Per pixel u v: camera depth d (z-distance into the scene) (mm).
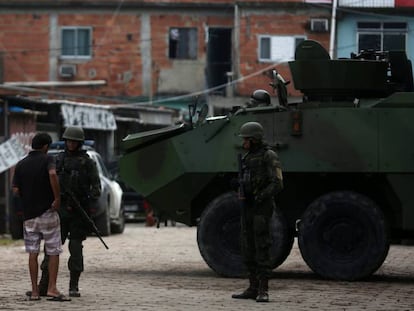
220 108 69375
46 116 50500
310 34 68750
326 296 19922
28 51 72625
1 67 68375
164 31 72438
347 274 23016
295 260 28953
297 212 24500
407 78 24953
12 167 39812
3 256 29359
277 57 69312
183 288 21266
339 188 24297
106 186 39312
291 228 24641
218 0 72188
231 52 71625
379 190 24219
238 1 69500
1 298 19328
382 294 20391
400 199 23203
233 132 24031
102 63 72688
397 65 24906
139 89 72625
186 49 72750
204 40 72312
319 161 23422
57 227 18906
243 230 19188
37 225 18766
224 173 24125
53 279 19000
